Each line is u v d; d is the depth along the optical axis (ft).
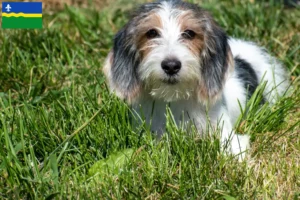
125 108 19.48
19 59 25.72
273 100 23.21
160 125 19.66
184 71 17.79
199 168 17.34
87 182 17.43
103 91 21.42
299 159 18.99
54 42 26.84
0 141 18.72
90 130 19.17
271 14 30.19
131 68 19.10
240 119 20.06
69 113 20.08
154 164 17.67
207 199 16.37
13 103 22.58
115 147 18.61
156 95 18.72
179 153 17.88
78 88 23.00
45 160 17.61
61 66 25.41
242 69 22.66
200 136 19.11
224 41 19.22
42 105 21.44
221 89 19.25
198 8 18.93
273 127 20.68
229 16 29.53
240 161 18.70
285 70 25.20
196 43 18.47
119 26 30.27
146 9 18.83
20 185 16.94
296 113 21.95
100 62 25.98
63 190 16.62
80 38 28.37
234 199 15.98
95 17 30.94
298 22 30.07
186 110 19.39
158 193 16.79
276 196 16.99
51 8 33.47
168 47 17.80
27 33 27.94
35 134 19.33
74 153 18.84
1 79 24.29
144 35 18.52
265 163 18.48
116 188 16.84
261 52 25.12
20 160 18.61
